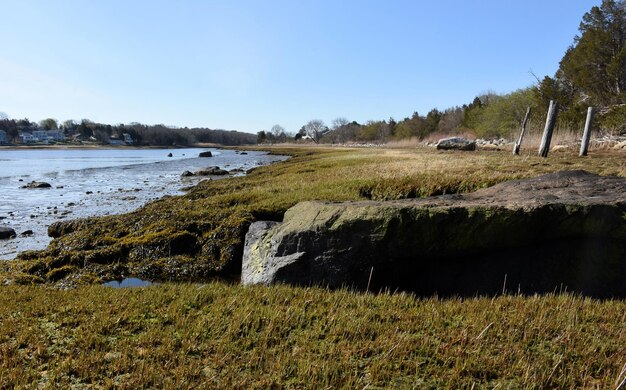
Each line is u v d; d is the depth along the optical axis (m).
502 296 6.04
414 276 7.01
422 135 81.44
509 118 43.50
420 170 15.79
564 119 30.06
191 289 6.39
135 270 8.67
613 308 5.40
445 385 3.75
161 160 57.94
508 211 6.58
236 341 4.53
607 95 33.06
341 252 6.90
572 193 7.86
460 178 12.80
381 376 3.86
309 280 6.99
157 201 15.77
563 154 19.59
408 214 6.74
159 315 5.26
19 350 4.40
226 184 19.00
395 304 5.73
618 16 34.62
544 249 6.80
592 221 6.54
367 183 13.30
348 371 3.92
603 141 22.81
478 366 3.99
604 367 3.97
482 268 6.83
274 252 7.33
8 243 11.91
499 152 24.84
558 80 39.75
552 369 3.90
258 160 50.59
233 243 9.32
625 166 13.43
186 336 4.61
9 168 41.72
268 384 3.71
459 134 62.47
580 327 4.79
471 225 6.63
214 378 3.84
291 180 17.39
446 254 6.82
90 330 4.81
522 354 4.20
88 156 73.44
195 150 116.56
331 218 7.13
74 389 3.69
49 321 5.17
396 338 4.52
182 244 9.59
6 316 5.33
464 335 4.57
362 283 6.89
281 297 5.95
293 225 7.52
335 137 128.12
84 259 9.06
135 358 4.21
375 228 6.78
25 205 18.62
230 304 5.57
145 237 9.77
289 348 4.43
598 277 6.52
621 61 31.78
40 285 7.86
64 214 16.31
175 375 3.82
